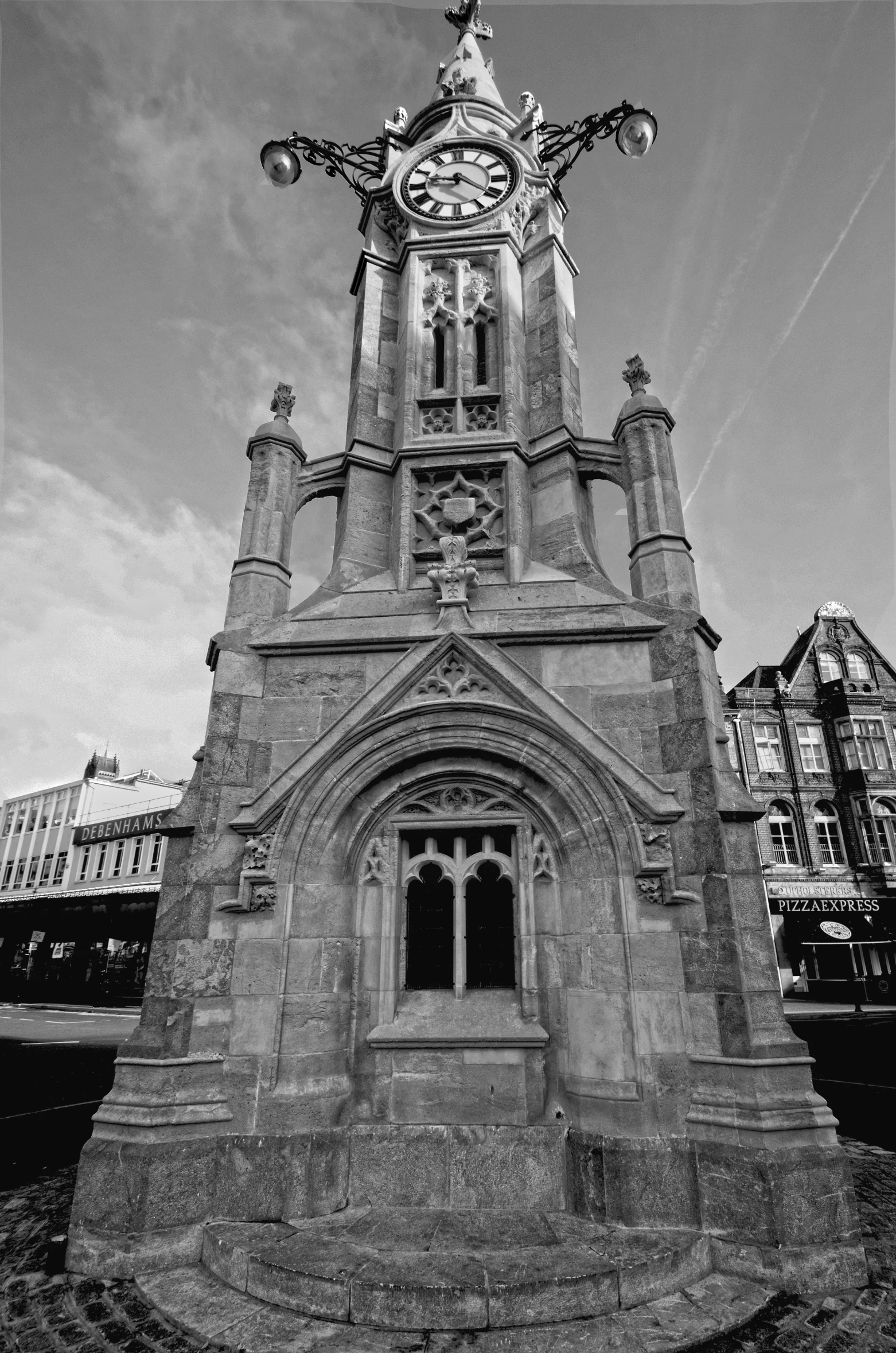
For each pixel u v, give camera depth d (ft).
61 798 183.62
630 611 22.43
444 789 21.72
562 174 34.94
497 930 21.09
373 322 30.58
